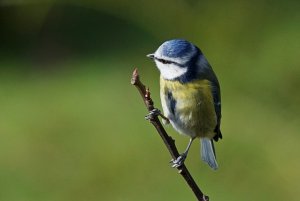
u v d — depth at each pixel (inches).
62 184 474.6
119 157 490.6
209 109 263.9
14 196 467.5
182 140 483.8
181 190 447.8
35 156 510.3
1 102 603.5
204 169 462.3
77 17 711.7
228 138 489.7
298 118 498.9
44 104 590.2
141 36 667.4
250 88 514.6
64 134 536.7
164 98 265.7
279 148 478.3
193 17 532.1
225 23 518.9
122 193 458.3
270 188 451.5
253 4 516.4
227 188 451.2
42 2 646.5
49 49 700.7
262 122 500.4
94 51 684.7
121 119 550.6
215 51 519.2
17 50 701.3
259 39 511.8
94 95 596.4
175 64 259.1
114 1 582.2
